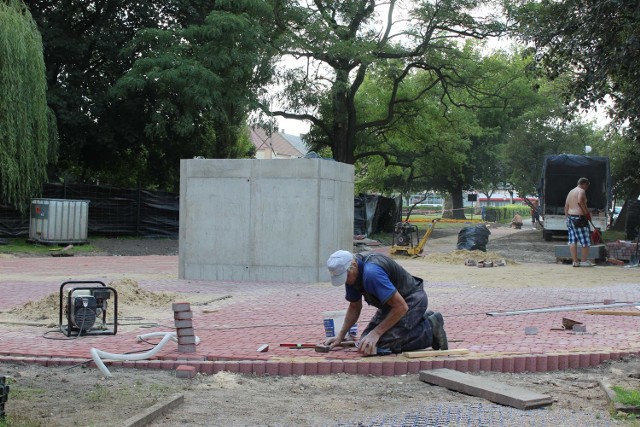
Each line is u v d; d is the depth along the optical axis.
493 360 6.56
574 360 6.76
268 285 13.34
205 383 6.06
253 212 14.02
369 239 31.97
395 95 37.78
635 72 15.62
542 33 17.44
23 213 23.77
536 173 43.94
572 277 15.22
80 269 17.05
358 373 6.39
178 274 14.92
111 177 38.97
